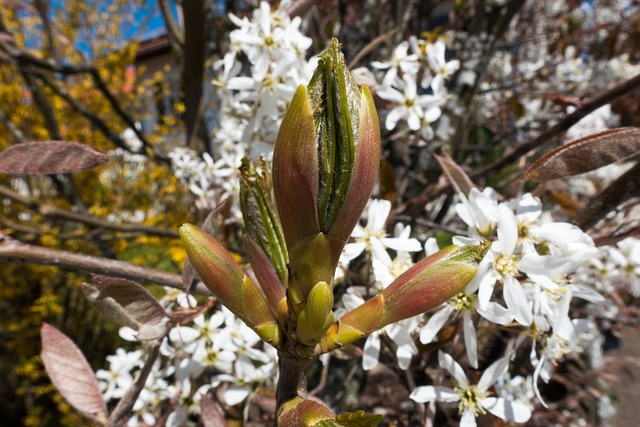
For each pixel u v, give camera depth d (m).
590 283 0.27
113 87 0.83
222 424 0.13
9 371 0.75
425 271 0.08
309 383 0.33
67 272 0.70
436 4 0.41
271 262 0.09
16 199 0.37
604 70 0.48
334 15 0.43
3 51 0.43
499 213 0.11
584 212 0.15
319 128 0.07
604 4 0.50
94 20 0.91
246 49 0.18
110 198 0.81
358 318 0.08
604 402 0.51
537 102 0.52
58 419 0.73
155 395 0.18
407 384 0.15
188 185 0.30
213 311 0.20
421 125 0.19
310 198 0.07
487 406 0.13
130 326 0.11
